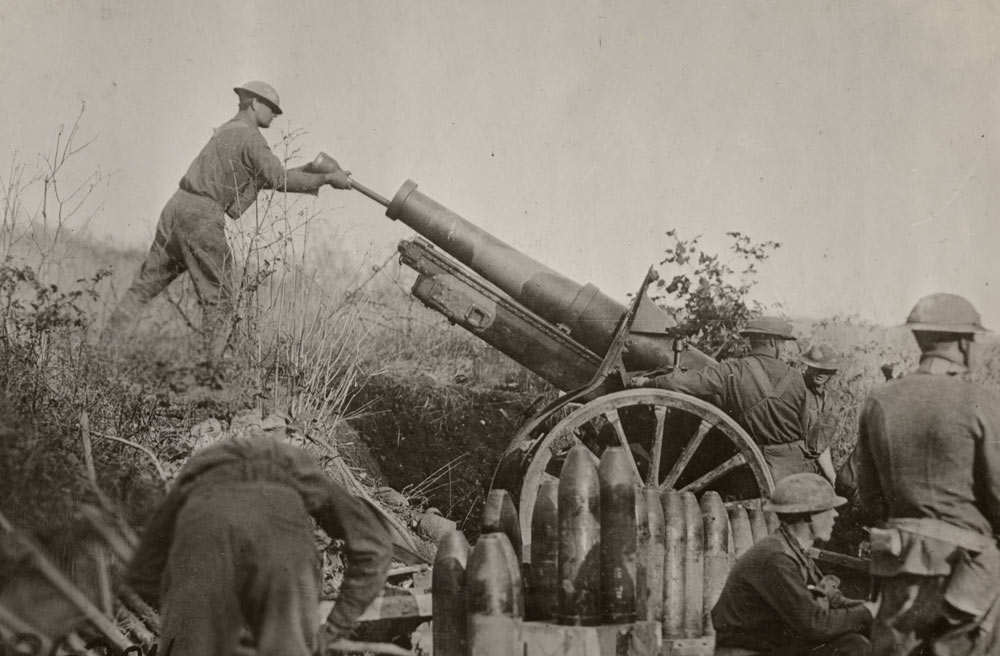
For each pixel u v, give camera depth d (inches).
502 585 144.3
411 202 211.8
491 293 203.8
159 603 133.7
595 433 195.3
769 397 190.2
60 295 189.8
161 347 187.5
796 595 145.6
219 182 201.0
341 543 165.2
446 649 147.9
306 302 211.0
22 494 149.2
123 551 145.8
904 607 143.7
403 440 219.0
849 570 190.7
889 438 149.6
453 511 209.3
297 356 200.2
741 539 179.3
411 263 206.7
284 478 130.8
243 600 123.6
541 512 155.0
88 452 157.8
